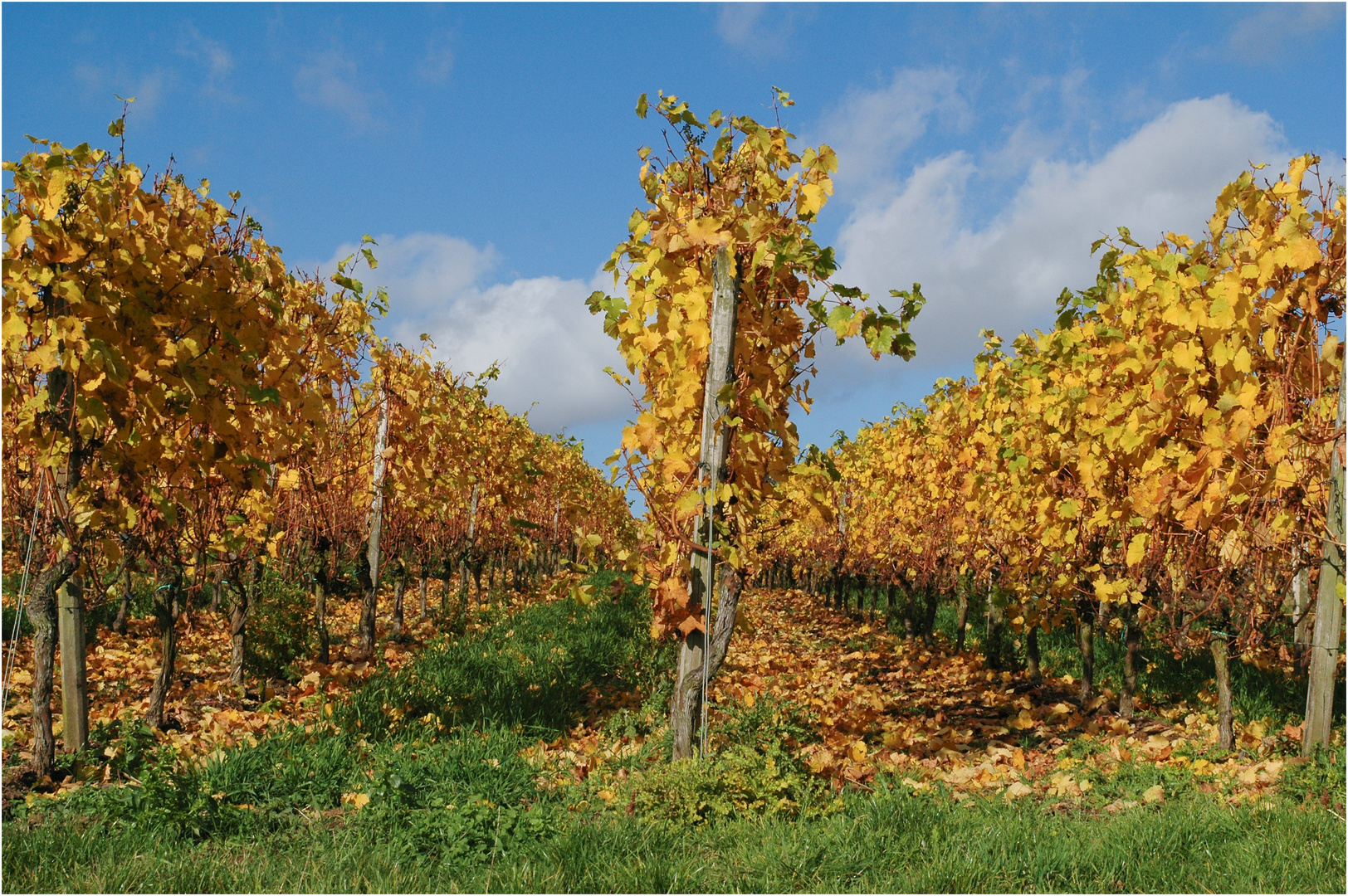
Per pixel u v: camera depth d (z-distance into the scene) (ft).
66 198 14.74
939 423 31.94
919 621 38.27
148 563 18.65
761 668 31.14
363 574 30.19
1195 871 10.82
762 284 16.24
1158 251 17.57
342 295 24.79
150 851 11.46
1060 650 32.04
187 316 15.76
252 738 18.03
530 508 58.23
